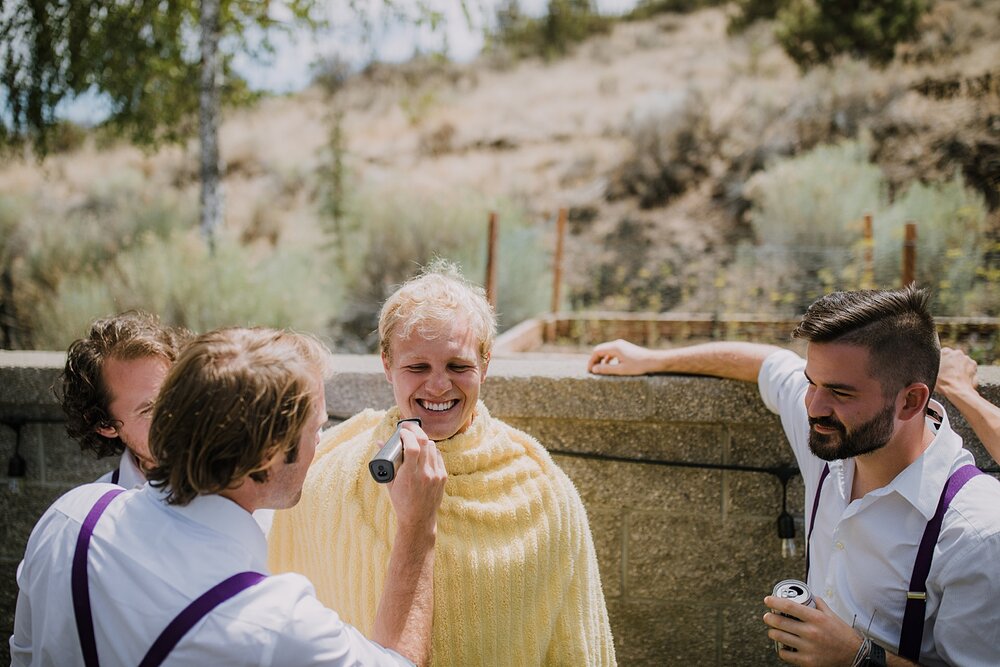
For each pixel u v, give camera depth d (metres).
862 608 1.63
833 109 12.28
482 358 1.67
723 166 12.41
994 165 9.95
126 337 1.68
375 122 18.28
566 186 13.52
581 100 17.17
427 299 1.60
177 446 1.18
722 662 2.49
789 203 9.10
